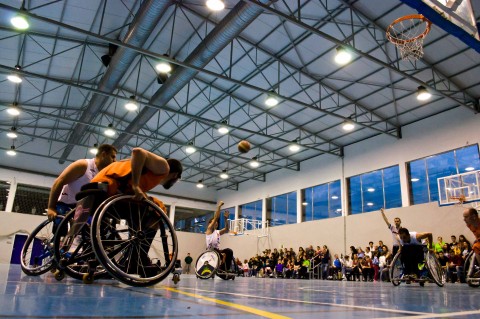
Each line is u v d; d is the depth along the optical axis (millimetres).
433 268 6512
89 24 12359
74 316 1291
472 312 1973
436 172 15281
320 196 20562
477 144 13953
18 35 12586
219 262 7031
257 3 9180
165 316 1402
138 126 17734
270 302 2252
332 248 18672
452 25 6324
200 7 11672
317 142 19359
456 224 13914
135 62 15227
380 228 16688
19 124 20734
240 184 26938
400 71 11719
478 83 13219
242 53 13734
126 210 2902
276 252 20531
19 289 2133
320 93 14672
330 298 2852
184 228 30109
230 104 17422
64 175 3498
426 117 15867
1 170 21750
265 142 20672
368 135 18062
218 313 1574
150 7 9914
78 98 18312
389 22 11156
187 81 13359
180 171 3291
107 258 2553
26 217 21953
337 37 12273
